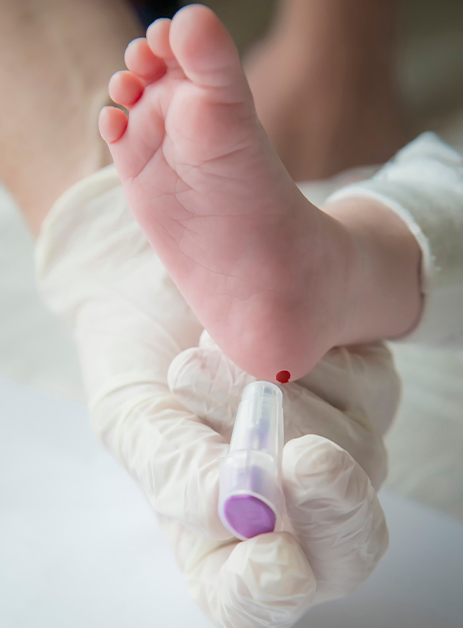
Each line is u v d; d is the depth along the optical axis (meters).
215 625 0.23
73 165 0.36
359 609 0.25
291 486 0.21
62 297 0.30
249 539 0.21
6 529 0.28
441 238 0.28
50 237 0.31
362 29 0.54
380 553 0.23
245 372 0.25
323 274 0.25
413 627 0.25
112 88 0.23
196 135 0.23
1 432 0.32
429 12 0.88
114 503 0.29
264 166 0.23
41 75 0.38
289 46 0.55
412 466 0.31
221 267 0.25
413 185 0.29
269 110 0.55
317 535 0.22
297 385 0.26
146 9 0.65
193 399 0.25
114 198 0.31
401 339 0.30
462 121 0.64
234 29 0.88
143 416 0.25
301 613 0.21
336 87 0.54
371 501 0.22
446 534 0.28
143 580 0.26
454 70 0.75
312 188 0.48
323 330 0.25
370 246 0.27
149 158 0.24
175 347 0.28
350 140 0.55
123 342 0.28
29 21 0.40
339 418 0.26
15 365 0.38
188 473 0.23
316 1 0.53
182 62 0.21
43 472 0.30
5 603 0.26
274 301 0.24
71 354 0.39
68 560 0.27
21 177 0.37
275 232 0.24
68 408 0.34
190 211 0.24
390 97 0.58
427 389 0.36
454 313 0.29
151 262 0.30
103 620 0.25
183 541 0.25
